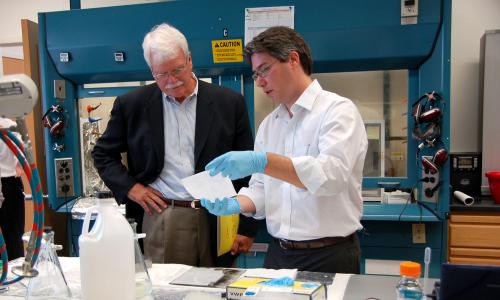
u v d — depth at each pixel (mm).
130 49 2422
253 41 1238
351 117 1217
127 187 1709
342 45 2225
